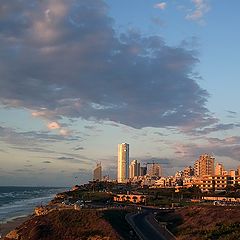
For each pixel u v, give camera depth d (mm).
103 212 132375
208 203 163250
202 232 102125
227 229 99625
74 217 129125
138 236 106000
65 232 119562
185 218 123750
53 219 131000
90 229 116875
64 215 131875
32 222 138000
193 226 111375
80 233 115625
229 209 121938
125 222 124125
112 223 119500
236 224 102438
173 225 119000
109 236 107125
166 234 108188
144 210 152625
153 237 104562
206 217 117375
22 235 129500
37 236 119625
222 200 184250
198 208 130625
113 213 134375
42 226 126125
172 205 172875
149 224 121500
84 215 129250
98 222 120188
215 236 96188
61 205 182000
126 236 106625
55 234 119750
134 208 157125
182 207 152500
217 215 116250
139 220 127438
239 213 113688
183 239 99750
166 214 139250
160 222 124188
